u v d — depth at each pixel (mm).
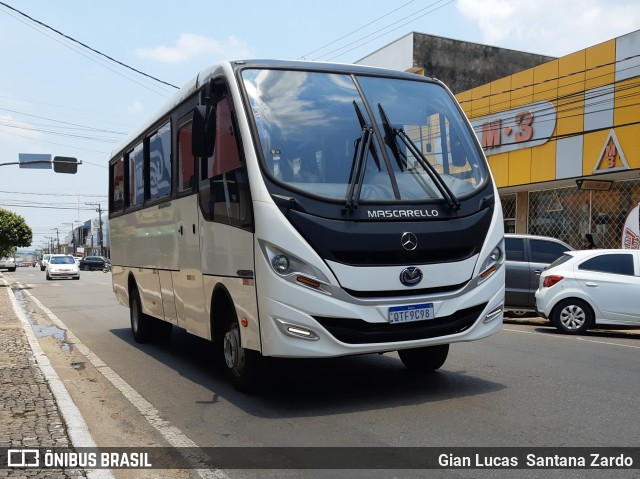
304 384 6930
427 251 5777
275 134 5824
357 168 5789
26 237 55250
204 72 7016
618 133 16594
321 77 6371
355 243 5496
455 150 6512
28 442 5000
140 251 9898
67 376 8031
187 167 7520
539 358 8445
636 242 17125
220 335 6859
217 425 5574
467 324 6039
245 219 5770
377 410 5824
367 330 5562
